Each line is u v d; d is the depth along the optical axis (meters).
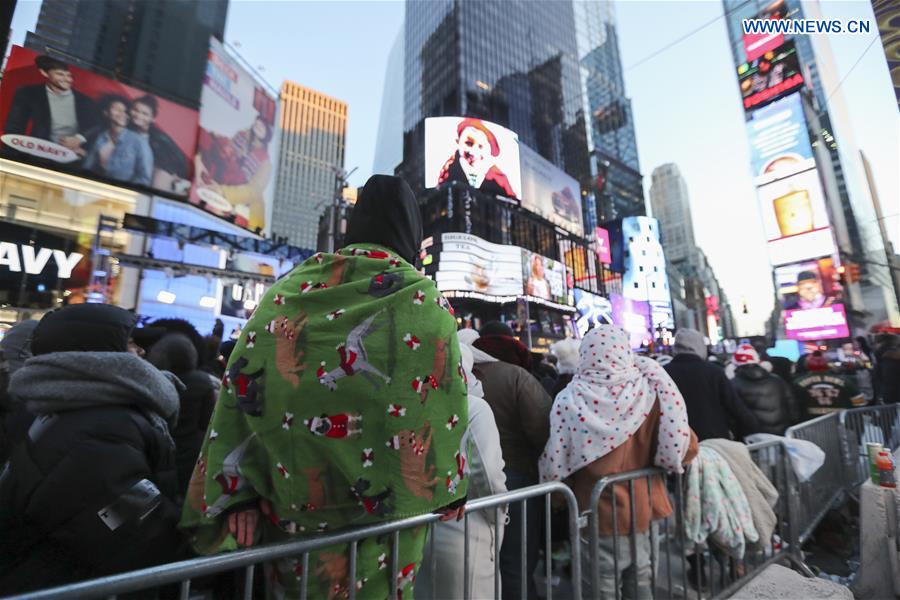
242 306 28.36
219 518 1.04
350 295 1.12
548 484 1.95
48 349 1.29
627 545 2.29
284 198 128.62
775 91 49.84
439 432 1.11
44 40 38.56
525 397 2.57
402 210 1.35
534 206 63.12
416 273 1.22
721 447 2.90
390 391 1.05
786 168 48.16
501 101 71.44
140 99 31.33
